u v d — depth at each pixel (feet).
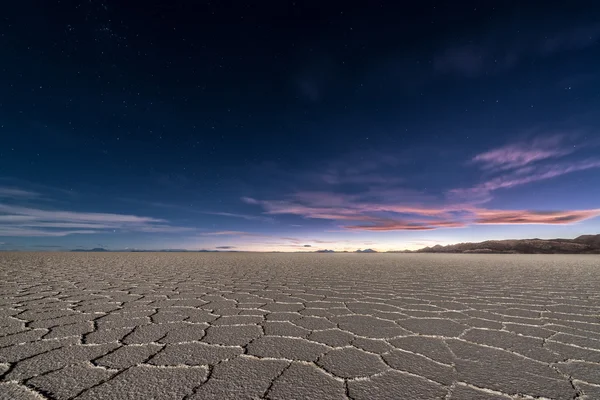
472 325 6.69
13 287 11.46
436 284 13.32
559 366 4.42
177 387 3.66
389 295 10.48
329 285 12.86
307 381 3.87
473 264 27.86
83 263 24.52
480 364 4.49
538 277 16.34
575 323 6.88
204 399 3.38
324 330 6.26
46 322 6.59
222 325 6.56
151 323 6.62
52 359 4.51
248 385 3.74
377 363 4.51
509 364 4.50
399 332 6.15
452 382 3.88
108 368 4.21
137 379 3.87
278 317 7.30
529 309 8.34
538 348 5.21
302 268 22.07
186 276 15.87
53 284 12.34
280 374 4.09
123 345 5.19
